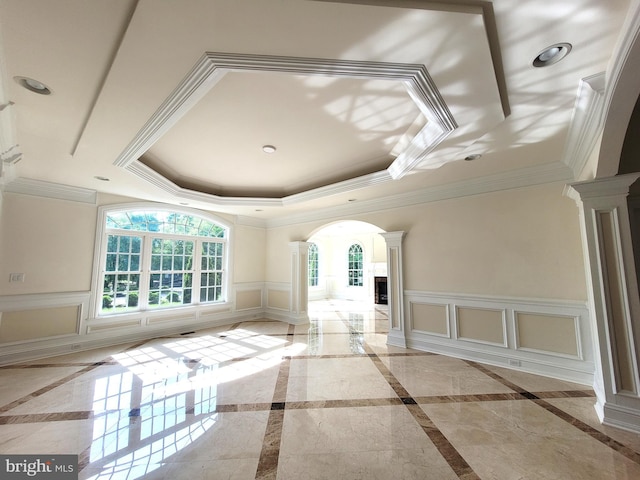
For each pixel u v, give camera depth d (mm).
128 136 2432
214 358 3730
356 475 1679
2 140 2332
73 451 1875
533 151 2850
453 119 2115
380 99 2254
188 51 1485
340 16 1272
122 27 1378
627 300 2225
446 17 1266
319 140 2986
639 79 1519
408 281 4289
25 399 2584
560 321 3096
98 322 4230
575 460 1806
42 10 1282
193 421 2246
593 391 2758
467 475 1680
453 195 3906
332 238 10633
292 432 2105
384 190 4180
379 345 4340
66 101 1980
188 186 4535
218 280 5914
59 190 3941
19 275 3607
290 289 6078
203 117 2516
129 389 2809
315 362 3588
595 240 2346
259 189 4855
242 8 1227
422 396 2674
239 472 1701
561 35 1420
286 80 2010
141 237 4836
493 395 2691
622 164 2652
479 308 3635
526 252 3330
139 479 1640
